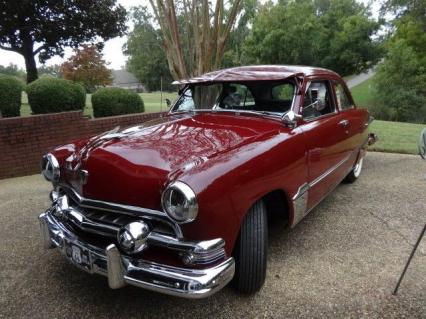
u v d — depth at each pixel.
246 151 2.69
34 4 16.42
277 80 3.67
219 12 7.17
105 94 9.38
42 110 8.83
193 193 2.22
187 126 3.27
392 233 4.00
